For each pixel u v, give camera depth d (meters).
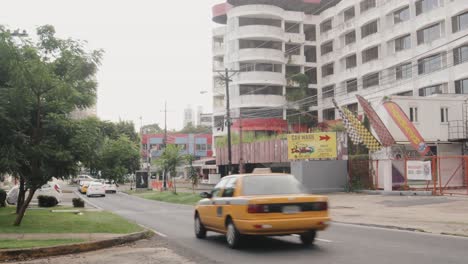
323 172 35.19
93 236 12.82
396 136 35.84
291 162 35.97
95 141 16.12
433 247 11.02
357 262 9.16
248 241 12.42
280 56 68.19
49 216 20.03
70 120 15.84
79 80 16.61
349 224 17.12
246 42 68.75
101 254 10.84
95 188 46.91
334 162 35.44
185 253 10.78
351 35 66.00
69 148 15.60
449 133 37.66
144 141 96.12
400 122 34.09
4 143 14.39
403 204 24.28
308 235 11.65
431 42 50.28
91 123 16.23
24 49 14.67
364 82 61.97
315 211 10.89
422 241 12.12
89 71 16.47
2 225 15.92
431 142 37.16
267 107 67.12
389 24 57.66
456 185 34.00
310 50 73.12
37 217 19.27
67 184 88.94
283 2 71.75
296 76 68.12
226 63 69.75
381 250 10.62
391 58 56.34
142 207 30.95
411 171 30.27
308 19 71.62
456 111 38.12
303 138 36.47
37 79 14.27
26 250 10.42
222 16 77.94
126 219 19.59
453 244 11.52
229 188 11.90
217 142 54.47
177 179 79.25
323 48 71.56
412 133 33.25
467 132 37.50
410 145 34.97
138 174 60.69
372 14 59.72
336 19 67.94
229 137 40.06
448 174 34.25
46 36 15.91
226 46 69.94
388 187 31.41
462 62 46.25
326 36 69.75
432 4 50.66
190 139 96.44
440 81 48.50
